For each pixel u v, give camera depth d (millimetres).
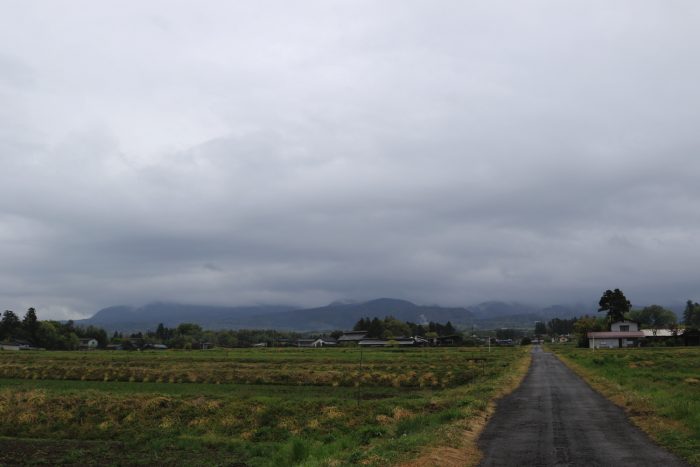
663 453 15812
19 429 36906
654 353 88375
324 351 124062
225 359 91062
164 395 42562
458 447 17047
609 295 145000
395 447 17219
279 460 22391
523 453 16297
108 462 26297
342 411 34250
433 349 135125
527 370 58469
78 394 43000
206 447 29641
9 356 103125
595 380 42688
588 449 16656
